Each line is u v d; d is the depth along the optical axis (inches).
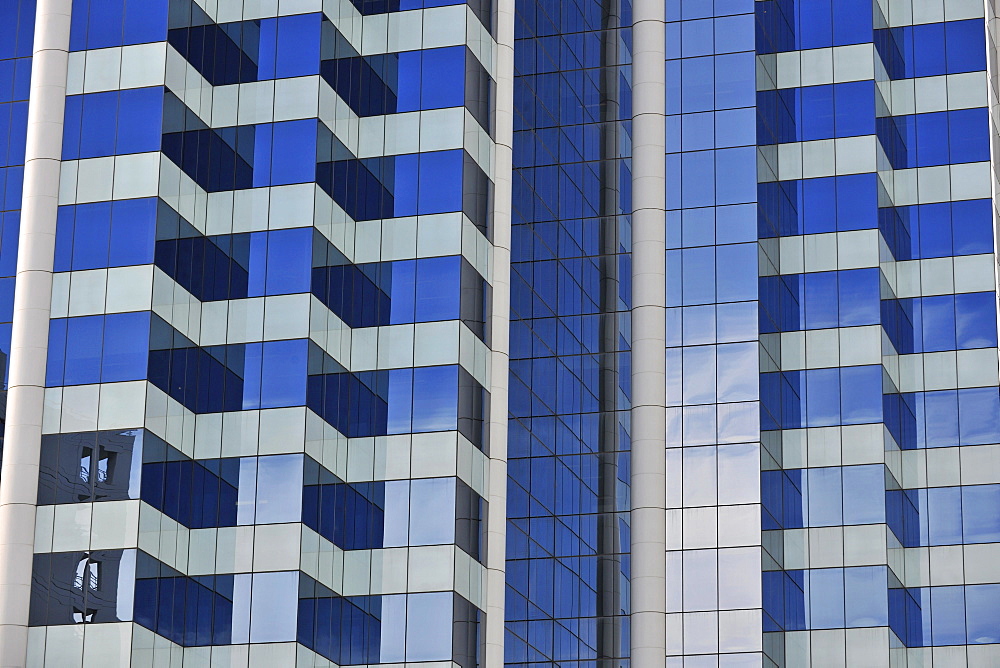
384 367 6097.4
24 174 6136.8
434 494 5920.3
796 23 7071.9
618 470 6599.4
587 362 6752.0
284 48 6245.1
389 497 5935.0
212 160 6127.0
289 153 6112.2
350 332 6141.7
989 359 6692.9
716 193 6825.8
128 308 5812.0
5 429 5762.8
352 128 6358.3
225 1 6304.1
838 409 6555.1
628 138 6983.3
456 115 6378.0
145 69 6077.8
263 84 6205.7
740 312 6668.3
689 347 6668.3
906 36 7155.5
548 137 7032.5
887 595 6289.4
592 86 7066.9
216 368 5890.8
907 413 6712.6
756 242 6732.3
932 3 7165.4
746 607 6289.4
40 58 6146.7
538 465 6643.7
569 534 6540.4
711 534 6412.4
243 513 5713.6
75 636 5477.4
